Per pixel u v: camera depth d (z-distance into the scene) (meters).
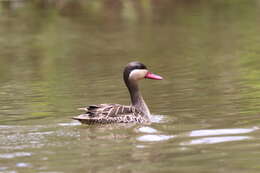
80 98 17.22
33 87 19.31
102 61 24.39
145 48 27.28
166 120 14.02
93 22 36.09
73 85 19.41
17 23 36.16
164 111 15.08
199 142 11.85
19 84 20.00
